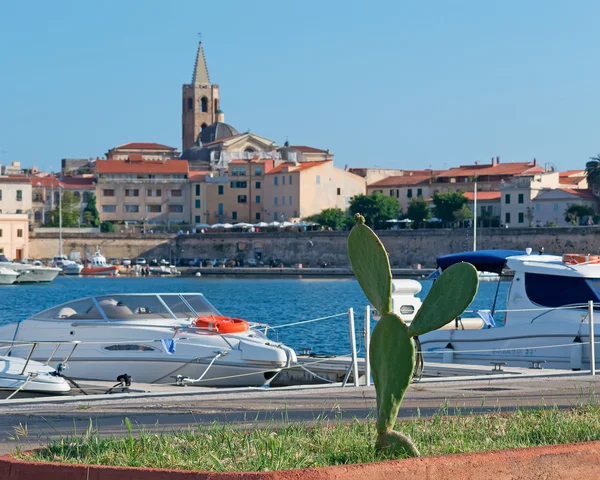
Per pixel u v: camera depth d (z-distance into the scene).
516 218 174.25
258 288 123.31
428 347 31.05
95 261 171.12
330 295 104.94
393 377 11.01
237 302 91.12
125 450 11.36
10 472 9.73
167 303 28.19
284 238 177.38
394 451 11.03
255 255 181.12
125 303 27.81
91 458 10.94
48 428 14.76
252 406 17.25
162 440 11.99
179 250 187.12
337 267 172.00
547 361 28.75
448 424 13.33
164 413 16.39
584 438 12.30
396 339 10.95
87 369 26.84
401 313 28.59
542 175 175.88
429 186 199.25
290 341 48.97
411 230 162.62
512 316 30.59
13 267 138.75
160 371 26.48
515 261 31.03
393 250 164.38
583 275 30.05
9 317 71.62
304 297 100.62
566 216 166.75
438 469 9.23
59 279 156.25
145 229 197.50
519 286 30.86
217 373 26.31
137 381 26.61
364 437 12.23
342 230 173.88
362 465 8.93
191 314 28.14
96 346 26.97
